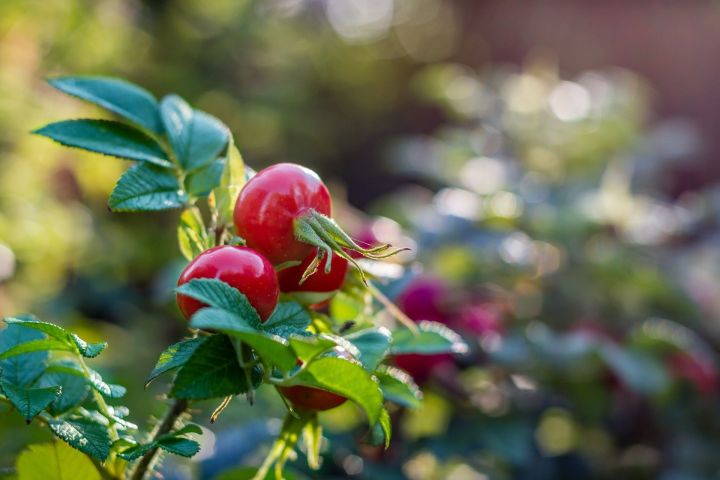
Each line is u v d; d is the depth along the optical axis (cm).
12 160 86
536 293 78
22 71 90
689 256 87
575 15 182
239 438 57
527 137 89
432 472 67
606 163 88
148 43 175
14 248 82
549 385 70
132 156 37
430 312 58
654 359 68
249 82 209
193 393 32
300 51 226
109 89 39
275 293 34
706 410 73
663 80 159
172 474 51
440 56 245
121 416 36
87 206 130
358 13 254
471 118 93
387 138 246
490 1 224
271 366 33
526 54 207
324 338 32
